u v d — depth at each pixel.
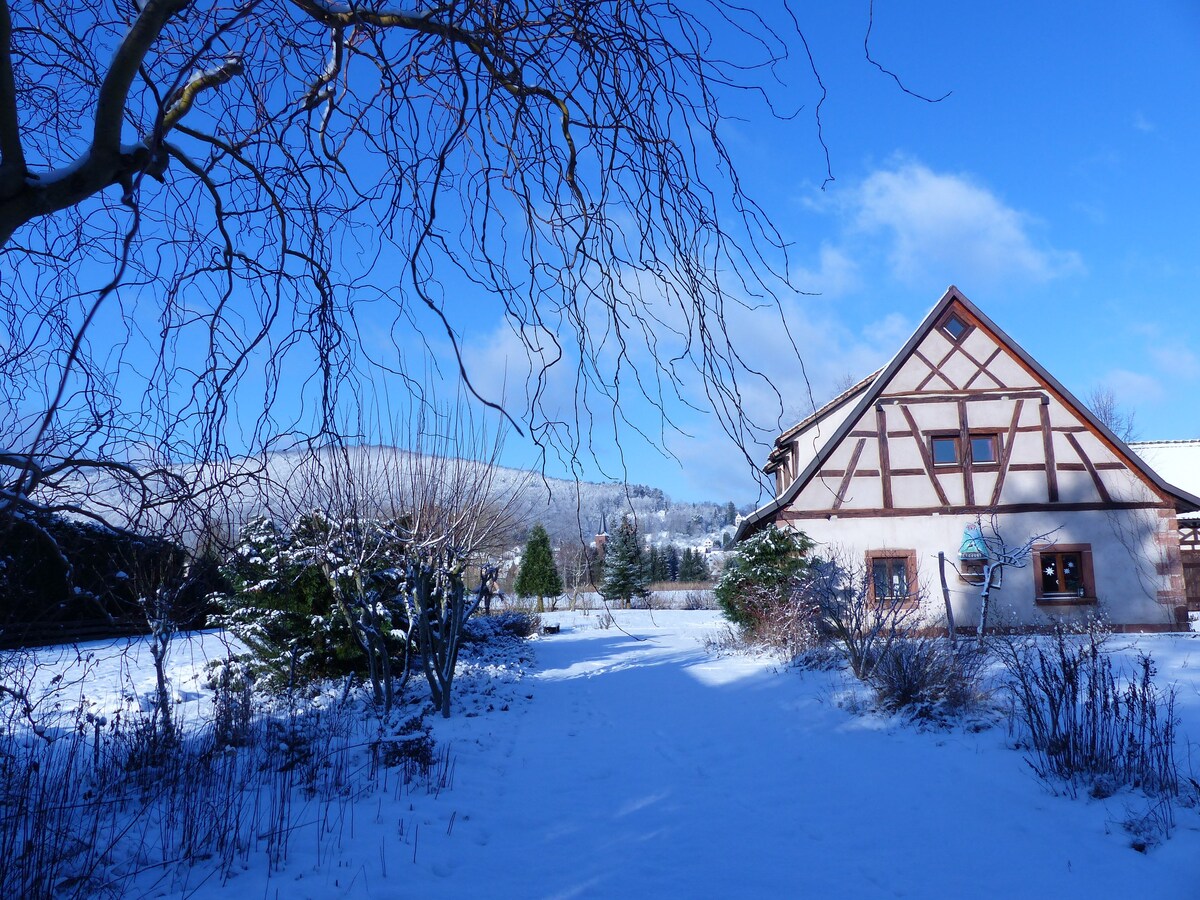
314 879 5.63
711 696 12.68
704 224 2.78
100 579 4.27
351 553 10.66
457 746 9.59
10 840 5.16
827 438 21.34
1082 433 19.00
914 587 18.55
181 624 8.03
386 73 2.69
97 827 5.86
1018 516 18.78
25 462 2.33
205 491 2.65
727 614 18.45
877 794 7.49
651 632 24.08
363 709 11.38
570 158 2.82
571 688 14.24
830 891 5.53
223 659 12.24
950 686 9.97
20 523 2.87
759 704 11.67
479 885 5.66
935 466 19.09
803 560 17.42
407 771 8.22
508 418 2.12
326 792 7.60
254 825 6.53
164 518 2.70
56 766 7.09
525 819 7.15
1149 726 7.77
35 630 4.21
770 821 6.96
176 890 5.35
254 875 5.68
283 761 8.17
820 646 14.28
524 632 23.19
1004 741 8.48
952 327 19.64
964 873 5.75
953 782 7.59
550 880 5.77
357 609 11.68
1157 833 6.11
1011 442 19.05
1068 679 8.08
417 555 11.28
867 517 18.94
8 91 1.97
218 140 2.76
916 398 19.34
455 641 11.67
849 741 9.27
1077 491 18.80
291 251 2.75
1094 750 7.44
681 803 7.54
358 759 8.76
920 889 5.52
